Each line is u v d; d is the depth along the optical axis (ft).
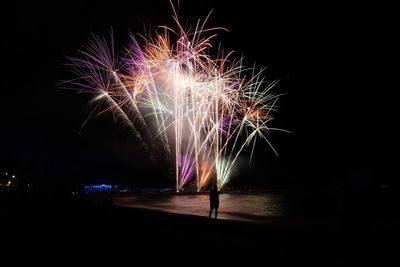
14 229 42.83
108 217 52.42
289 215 77.87
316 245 34.88
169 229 45.06
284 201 113.29
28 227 44.06
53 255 31.68
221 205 100.42
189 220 53.93
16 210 55.42
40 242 36.45
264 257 30.81
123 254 31.86
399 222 58.44
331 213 82.43
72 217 51.16
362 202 34.68
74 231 42.06
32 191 73.51
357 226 34.47
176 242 36.50
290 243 36.14
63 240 37.37
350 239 34.65
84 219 49.93
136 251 32.89
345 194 35.40
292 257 30.76
